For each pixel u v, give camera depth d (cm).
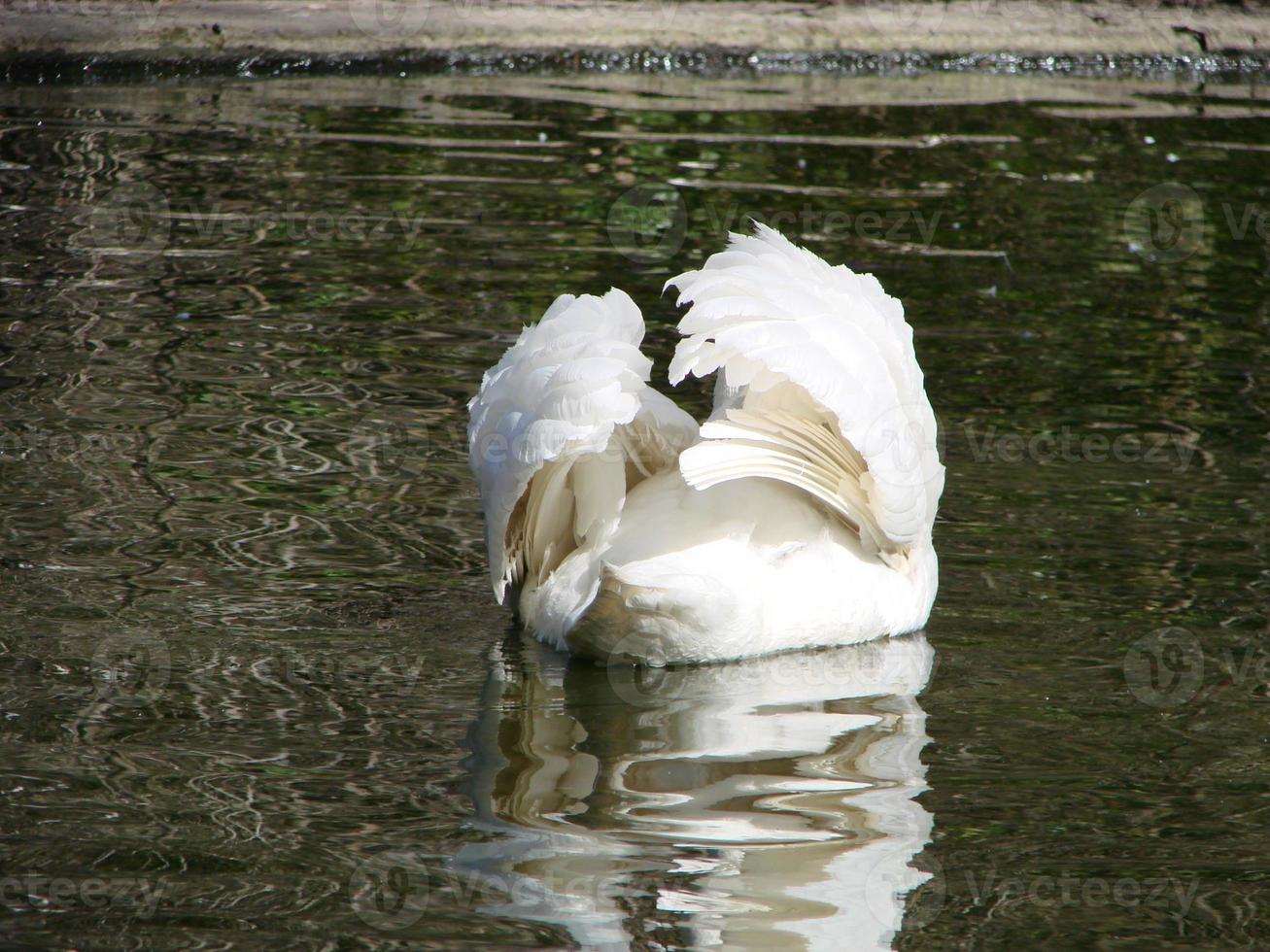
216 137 2223
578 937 630
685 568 897
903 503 916
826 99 2622
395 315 1606
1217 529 1134
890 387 912
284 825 713
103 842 694
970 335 1622
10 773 753
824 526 952
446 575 1034
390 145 2230
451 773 769
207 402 1346
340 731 812
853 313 948
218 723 814
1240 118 2562
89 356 1450
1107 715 855
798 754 802
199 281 1683
